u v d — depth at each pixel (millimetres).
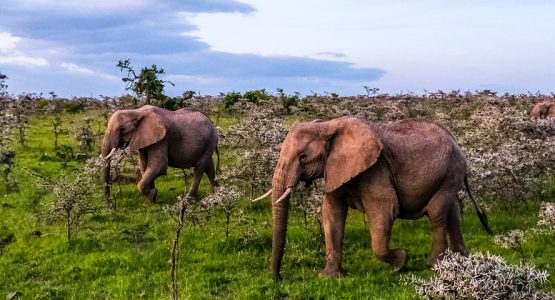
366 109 27828
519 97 39750
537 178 14406
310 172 10258
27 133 29188
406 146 10438
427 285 7426
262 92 36812
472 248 11344
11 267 11547
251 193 16172
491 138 16875
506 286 7035
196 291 9859
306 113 30984
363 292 9336
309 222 13445
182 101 31047
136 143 16156
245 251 11742
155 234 13125
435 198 10539
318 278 10180
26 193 17141
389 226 10234
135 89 28312
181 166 16906
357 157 10016
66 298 10141
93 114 37719
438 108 31438
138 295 9906
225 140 21328
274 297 9477
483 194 14602
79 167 20609
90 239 12648
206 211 12820
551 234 11617
